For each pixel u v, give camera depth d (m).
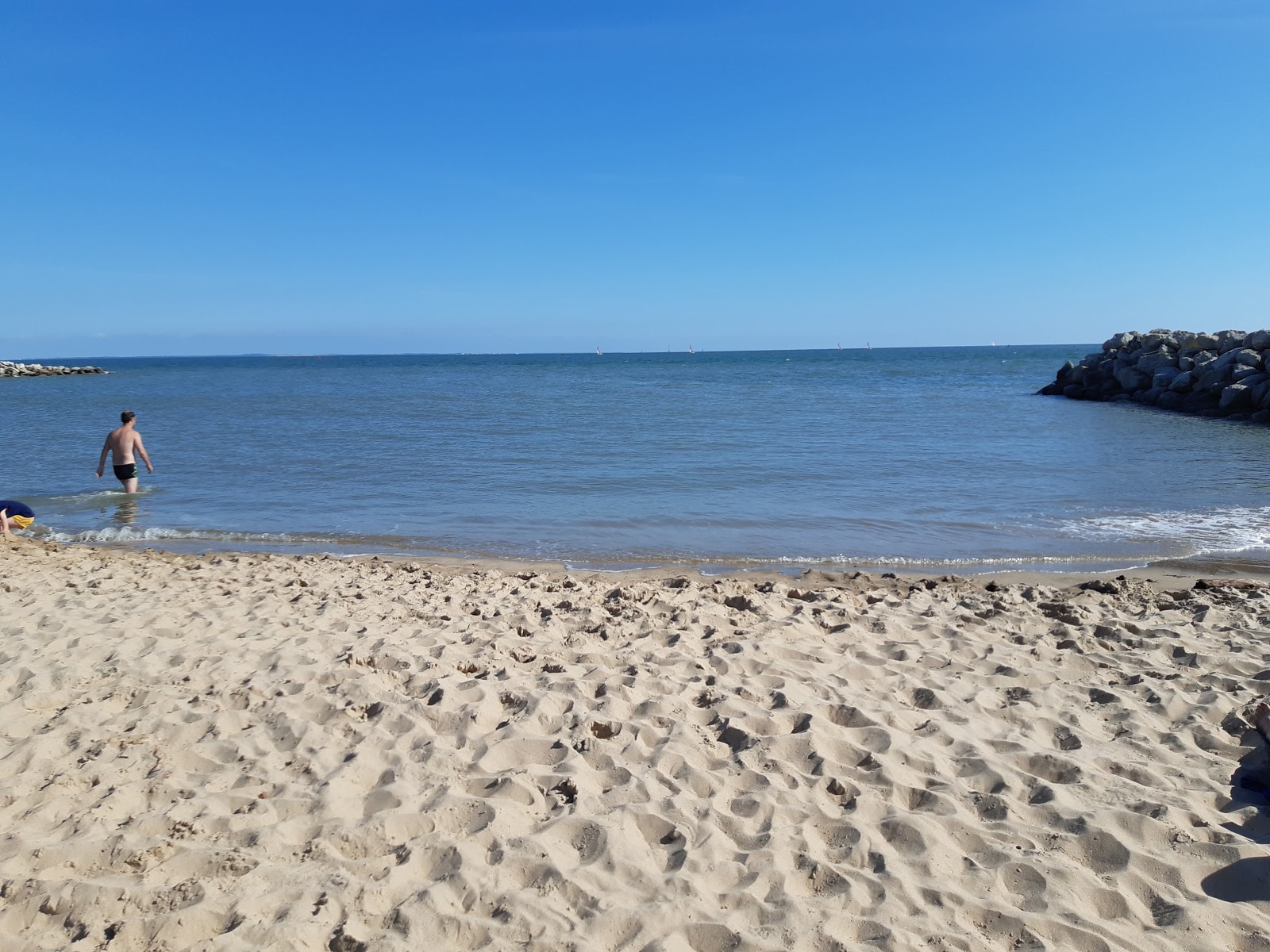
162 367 134.62
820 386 48.78
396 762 4.20
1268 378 27.11
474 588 7.90
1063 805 3.83
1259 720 4.38
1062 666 5.67
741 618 6.74
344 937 2.93
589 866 3.39
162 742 4.39
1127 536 10.91
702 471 16.12
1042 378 56.50
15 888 3.12
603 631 6.29
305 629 6.40
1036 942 2.99
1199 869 3.40
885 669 5.58
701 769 4.18
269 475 16.03
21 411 31.75
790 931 3.02
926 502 13.09
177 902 3.08
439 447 19.94
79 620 6.58
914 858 3.46
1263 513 12.09
